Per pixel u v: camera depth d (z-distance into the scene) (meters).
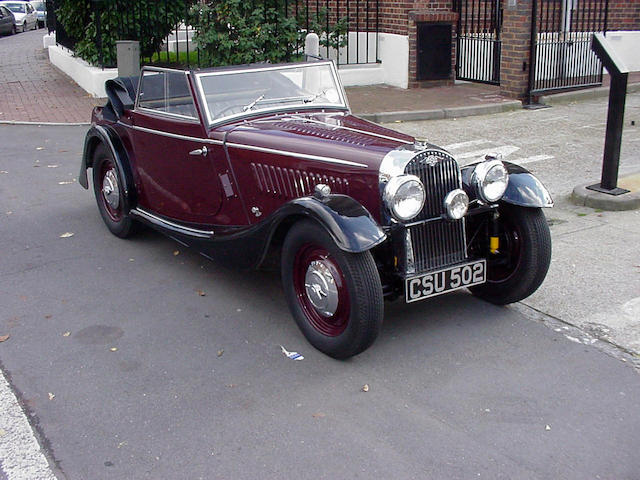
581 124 11.12
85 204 7.81
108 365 4.46
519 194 4.78
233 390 4.16
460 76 14.48
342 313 4.36
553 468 3.42
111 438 3.72
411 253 4.46
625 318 4.95
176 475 3.42
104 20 14.05
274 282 5.75
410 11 13.57
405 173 4.31
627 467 3.42
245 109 5.45
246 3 12.83
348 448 3.60
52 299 5.43
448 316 5.06
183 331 4.91
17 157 9.80
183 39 19.08
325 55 15.27
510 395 4.05
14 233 6.89
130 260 6.23
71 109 12.81
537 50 12.66
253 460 3.52
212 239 5.26
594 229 6.67
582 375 4.25
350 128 5.12
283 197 4.92
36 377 4.32
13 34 31.27
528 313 5.08
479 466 3.44
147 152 6.04
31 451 3.62
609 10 15.47
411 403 3.99
